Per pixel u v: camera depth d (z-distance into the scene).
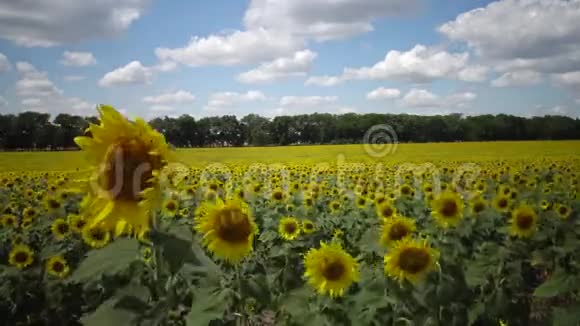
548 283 4.50
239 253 3.30
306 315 4.58
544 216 9.77
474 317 5.00
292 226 7.94
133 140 1.92
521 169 23.06
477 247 7.82
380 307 4.63
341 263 4.68
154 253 2.22
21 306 6.14
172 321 4.08
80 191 1.88
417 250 4.76
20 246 6.63
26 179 19.22
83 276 2.25
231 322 3.45
